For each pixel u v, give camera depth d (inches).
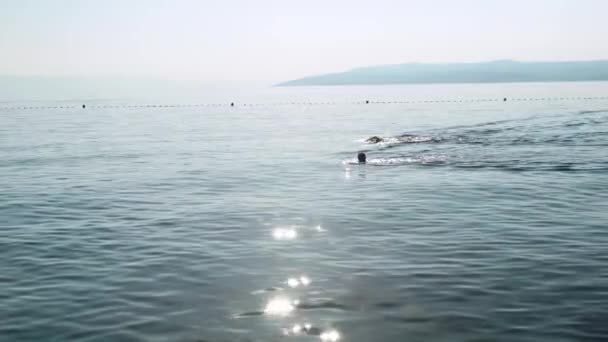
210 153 1585.9
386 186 1011.3
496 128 2166.6
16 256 596.7
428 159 1360.7
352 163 1341.0
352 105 4953.3
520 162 1264.8
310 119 3137.3
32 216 794.2
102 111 4274.1
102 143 1875.0
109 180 1118.4
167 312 442.3
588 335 393.1
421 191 949.8
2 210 836.0
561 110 3373.5
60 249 622.5
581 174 1088.8
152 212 814.5
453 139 1791.3
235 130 2412.6
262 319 426.9
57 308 454.0
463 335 395.2
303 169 1254.3
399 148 1614.2
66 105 5408.5
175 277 524.1
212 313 439.2
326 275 523.5
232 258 581.6
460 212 783.7
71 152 1616.6
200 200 904.9
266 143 1852.9
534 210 787.4
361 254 589.6
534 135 1859.0
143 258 585.0
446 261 559.8
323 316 430.6
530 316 424.8
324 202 875.4
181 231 698.8
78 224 742.5
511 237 645.9
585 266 536.7
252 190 995.3
